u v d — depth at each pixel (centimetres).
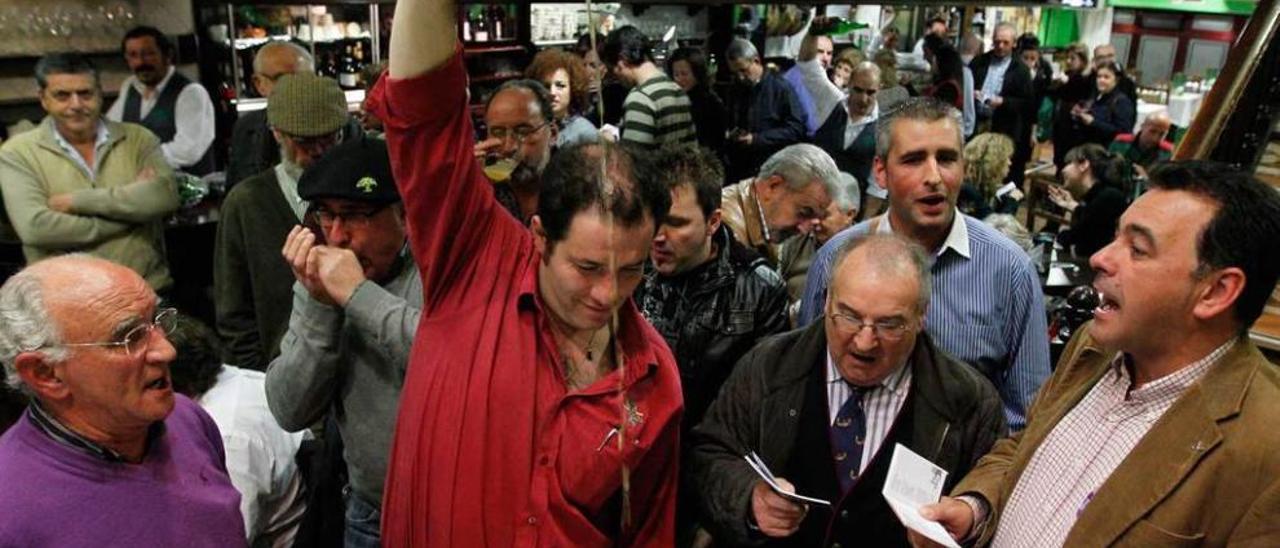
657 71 406
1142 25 1189
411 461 120
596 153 112
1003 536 145
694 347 189
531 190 262
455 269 124
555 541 117
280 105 231
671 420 126
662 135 393
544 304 121
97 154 304
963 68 675
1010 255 189
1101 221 456
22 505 122
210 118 445
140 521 132
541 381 119
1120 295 125
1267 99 278
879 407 160
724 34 623
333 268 144
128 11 502
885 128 191
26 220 293
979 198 463
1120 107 726
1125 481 127
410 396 123
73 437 127
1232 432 119
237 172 368
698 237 183
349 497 166
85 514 127
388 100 113
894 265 146
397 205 157
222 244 243
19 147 296
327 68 583
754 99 525
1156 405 130
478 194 123
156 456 139
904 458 147
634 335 126
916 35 866
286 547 190
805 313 205
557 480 118
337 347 151
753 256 201
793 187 250
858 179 482
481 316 120
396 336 140
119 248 307
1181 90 913
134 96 438
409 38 107
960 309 189
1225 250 117
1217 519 120
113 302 124
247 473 175
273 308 240
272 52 362
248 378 192
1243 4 1094
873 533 158
